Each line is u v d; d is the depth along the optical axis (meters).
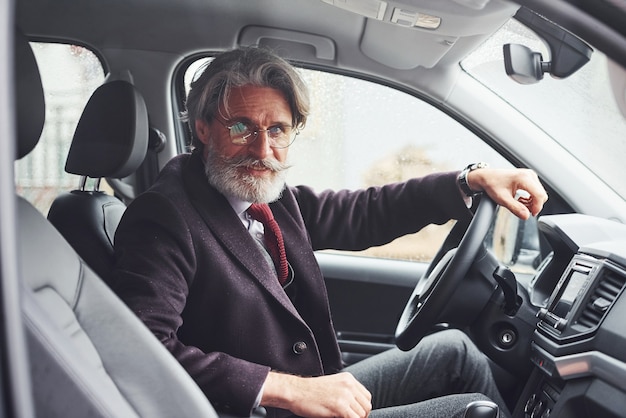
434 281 1.79
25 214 0.93
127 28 2.29
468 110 2.26
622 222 2.16
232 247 1.57
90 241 1.71
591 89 2.19
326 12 2.16
